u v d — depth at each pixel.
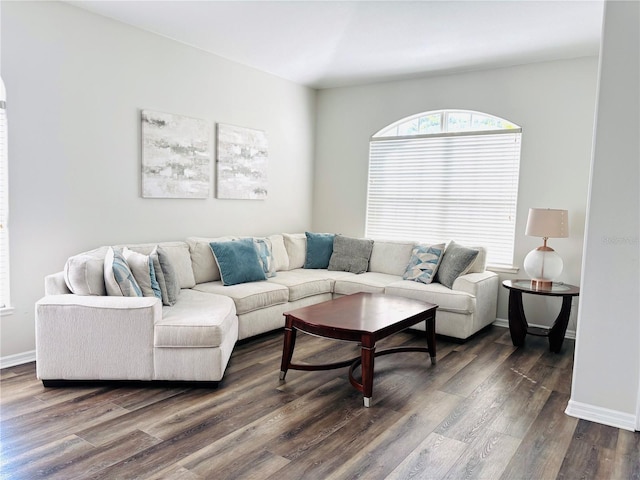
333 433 2.54
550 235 4.06
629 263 2.67
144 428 2.54
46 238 3.54
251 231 5.35
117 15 3.77
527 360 3.82
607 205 2.71
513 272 4.87
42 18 3.41
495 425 2.69
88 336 3.00
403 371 3.53
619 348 2.71
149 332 3.01
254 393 3.04
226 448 2.36
